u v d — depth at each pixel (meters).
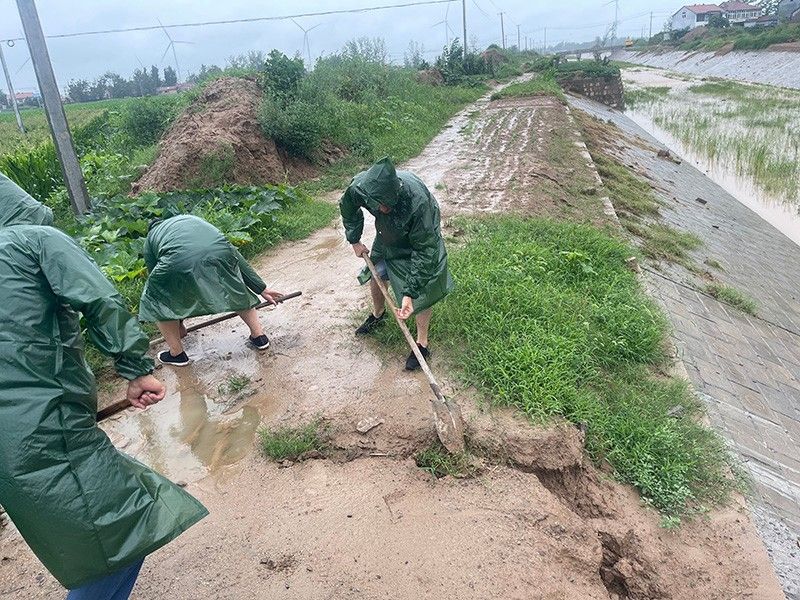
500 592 3.19
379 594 3.17
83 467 2.47
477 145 15.99
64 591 3.28
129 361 2.66
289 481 4.02
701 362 6.30
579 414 4.46
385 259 4.94
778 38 44.38
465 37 39.81
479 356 4.90
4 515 3.84
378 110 17.70
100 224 8.43
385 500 3.82
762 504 4.34
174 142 12.09
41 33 9.07
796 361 7.88
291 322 6.05
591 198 11.16
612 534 3.86
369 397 4.69
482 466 4.07
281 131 12.59
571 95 33.06
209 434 4.53
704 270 9.91
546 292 6.10
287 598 3.16
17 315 2.37
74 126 21.72
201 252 4.92
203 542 3.53
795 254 13.69
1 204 2.87
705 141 24.58
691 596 3.59
